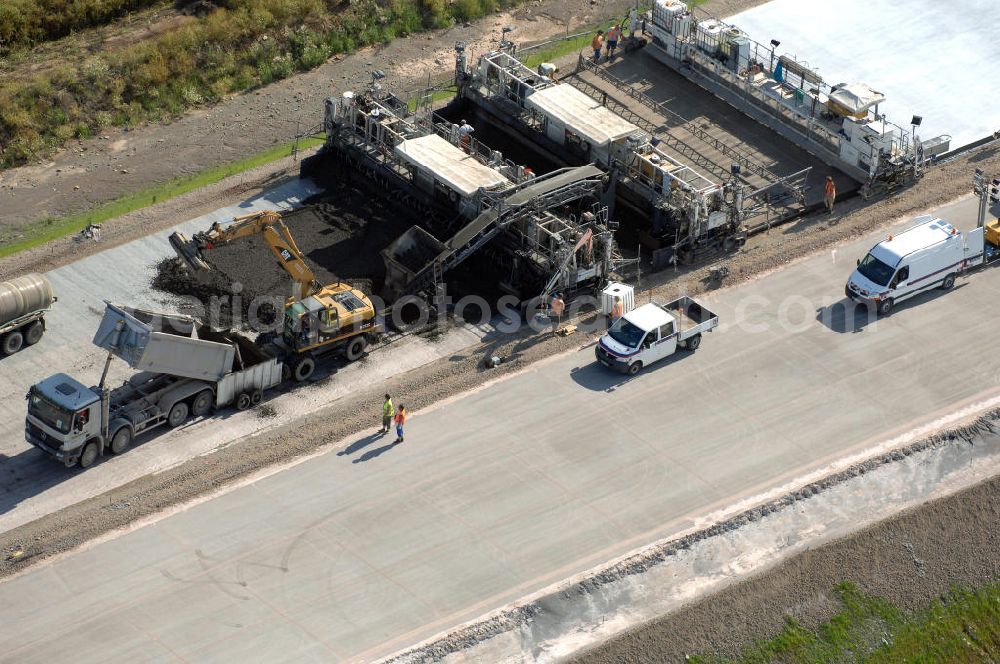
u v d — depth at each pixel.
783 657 39.56
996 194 59.78
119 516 44.56
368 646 39.66
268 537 43.66
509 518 44.25
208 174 65.56
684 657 39.38
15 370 51.69
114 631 40.28
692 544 43.00
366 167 62.41
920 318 53.53
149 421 47.97
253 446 47.81
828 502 44.72
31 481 46.41
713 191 56.91
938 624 40.84
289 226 59.91
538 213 55.69
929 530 43.56
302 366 50.91
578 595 41.34
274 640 39.88
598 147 60.41
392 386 50.78
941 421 47.97
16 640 40.03
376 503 44.97
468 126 62.41
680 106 68.44
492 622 40.25
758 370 50.84
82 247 59.22
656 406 49.16
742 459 46.53
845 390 49.69
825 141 63.94
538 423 48.47
